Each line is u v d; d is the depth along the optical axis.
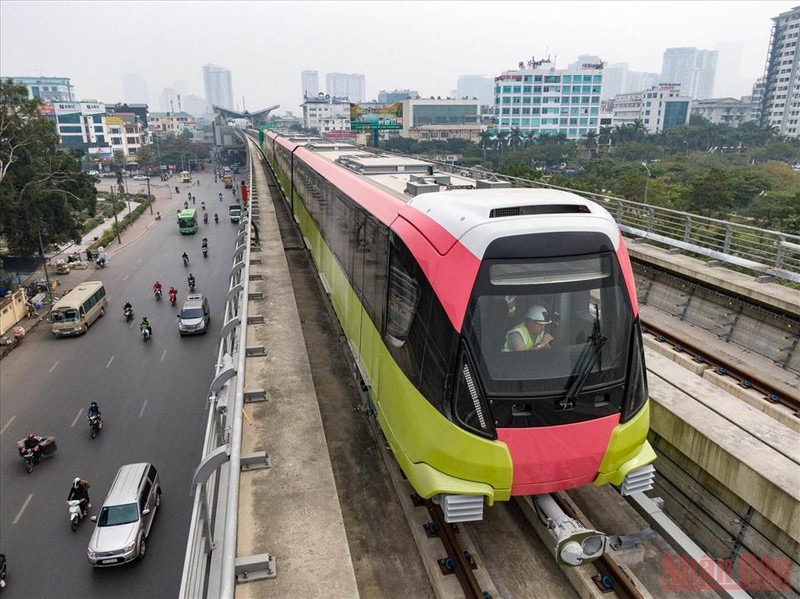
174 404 22.20
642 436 5.25
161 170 104.00
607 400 5.04
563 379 4.89
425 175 9.65
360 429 7.97
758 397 8.83
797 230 24.91
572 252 4.95
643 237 16.06
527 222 4.95
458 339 4.78
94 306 31.95
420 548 5.71
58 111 106.31
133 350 27.72
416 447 5.20
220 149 132.50
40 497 16.70
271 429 6.84
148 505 15.05
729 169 46.34
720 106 127.81
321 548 5.06
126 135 118.19
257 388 7.73
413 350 5.32
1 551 14.51
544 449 4.85
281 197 30.09
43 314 33.16
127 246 51.78
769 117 115.62
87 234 56.78
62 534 15.12
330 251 11.47
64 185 37.97
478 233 4.85
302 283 15.06
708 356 10.28
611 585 5.09
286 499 5.68
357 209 8.52
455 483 4.90
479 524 6.06
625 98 133.50
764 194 32.50
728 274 12.48
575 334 5.00
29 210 34.25
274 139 37.62
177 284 39.44
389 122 72.69
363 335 7.76
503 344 4.83
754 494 6.33
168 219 65.81
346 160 12.81
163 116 169.62
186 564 3.69
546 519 5.21
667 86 123.38
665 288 14.05
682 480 7.57
